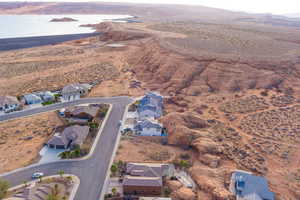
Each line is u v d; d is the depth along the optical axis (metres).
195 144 56.22
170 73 98.56
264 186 43.03
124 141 59.69
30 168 49.44
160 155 54.50
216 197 41.47
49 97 81.94
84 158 52.97
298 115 68.69
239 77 89.31
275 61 96.31
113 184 45.53
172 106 79.69
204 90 86.88
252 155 53.38
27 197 39.59
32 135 61.59
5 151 54.88
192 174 48.25
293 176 47.19
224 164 50.88
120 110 75.81
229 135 61.03
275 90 83.25
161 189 43.59
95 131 63.25
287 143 57.50
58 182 45.69
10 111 73.81
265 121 66.81
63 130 62.97
